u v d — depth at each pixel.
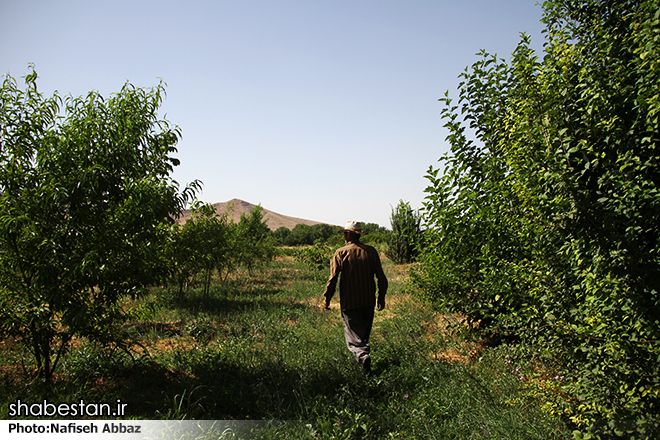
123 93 4.21
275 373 4.29
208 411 3.34
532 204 2.67
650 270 2.04
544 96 2.63
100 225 3.77
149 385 3.98
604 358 2.29
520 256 3.59
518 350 3.31
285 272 18.89
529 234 2.96
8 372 3.94
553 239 2.62
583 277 2.46
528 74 2.80
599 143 2.52
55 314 3.86
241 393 3.72
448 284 4.73
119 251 3.74
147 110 4.38
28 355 4.46
